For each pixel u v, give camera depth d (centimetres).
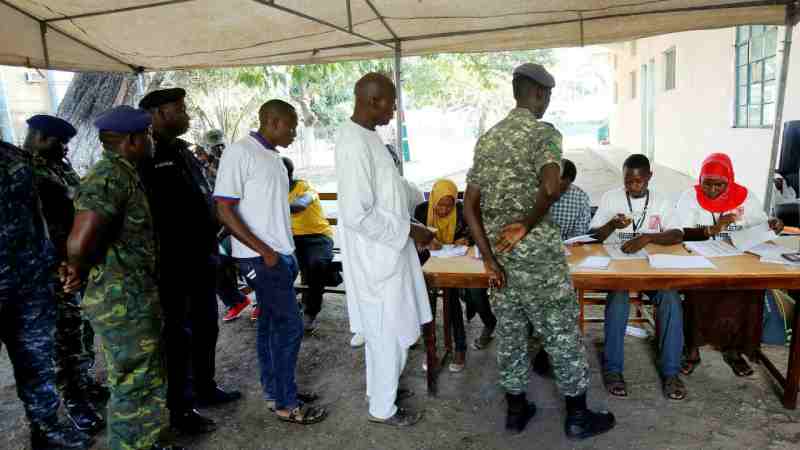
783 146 561
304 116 1898
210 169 504
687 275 280
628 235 365
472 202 259
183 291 280
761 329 313
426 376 354
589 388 323
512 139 247
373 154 266
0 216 245
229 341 429
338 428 300
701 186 359
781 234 367
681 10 434
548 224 251
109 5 396
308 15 421
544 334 265
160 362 245
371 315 281
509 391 283
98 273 227
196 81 1207
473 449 275
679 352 305
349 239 281
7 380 375
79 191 219
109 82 616
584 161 1747
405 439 287
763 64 766
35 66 461
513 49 531
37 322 267
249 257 280
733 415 288
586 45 521
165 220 269
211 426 301
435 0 409
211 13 416
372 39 505
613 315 313
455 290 349
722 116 938
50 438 282
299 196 446
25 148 277
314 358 390
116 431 235
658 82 1451
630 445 269
